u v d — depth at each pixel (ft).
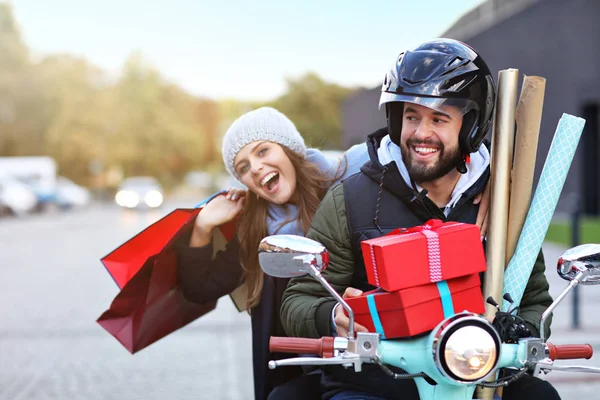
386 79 7.64
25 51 194.18
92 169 201.05
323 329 7.25
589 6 57.41
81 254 52.24
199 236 9.85
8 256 51.80
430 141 7.47
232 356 22.08
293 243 6.55
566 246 40.32
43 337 24.89
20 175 132.36
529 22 65.57
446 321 6.01
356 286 7.97
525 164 7.51
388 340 6.56
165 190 226.79
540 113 7.50
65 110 198.90
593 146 60.90
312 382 8.53
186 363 21.29
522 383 7.88
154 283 9.76
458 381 5.93
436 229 6.65
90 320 27.63
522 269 7.41
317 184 9.91
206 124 326.03
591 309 26.45
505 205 7.41
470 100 7.36
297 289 7.93
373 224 7.82
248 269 9.77
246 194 9.99
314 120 204.03
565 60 60.85
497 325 6.61
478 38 76.64
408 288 6.39
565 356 6.61
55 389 18.76
